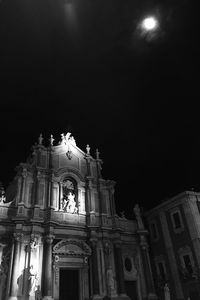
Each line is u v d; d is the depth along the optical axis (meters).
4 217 32.16
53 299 29.38
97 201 39.16
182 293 34.44
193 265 33.81
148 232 40.03
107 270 33.69
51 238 32.34
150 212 42.72
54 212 34.72
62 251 32.84
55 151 39.81
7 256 30.48
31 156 40.38
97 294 32.00
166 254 38.16
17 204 33.25
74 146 41.81
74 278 33.53
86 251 34.41
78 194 38.06
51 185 36.22
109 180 41.62
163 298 36.50
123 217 40.19
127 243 38.41
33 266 30.47
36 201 34.31
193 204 36.78
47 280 29.77
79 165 40.72
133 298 34.94
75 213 36.12
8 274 29.28
